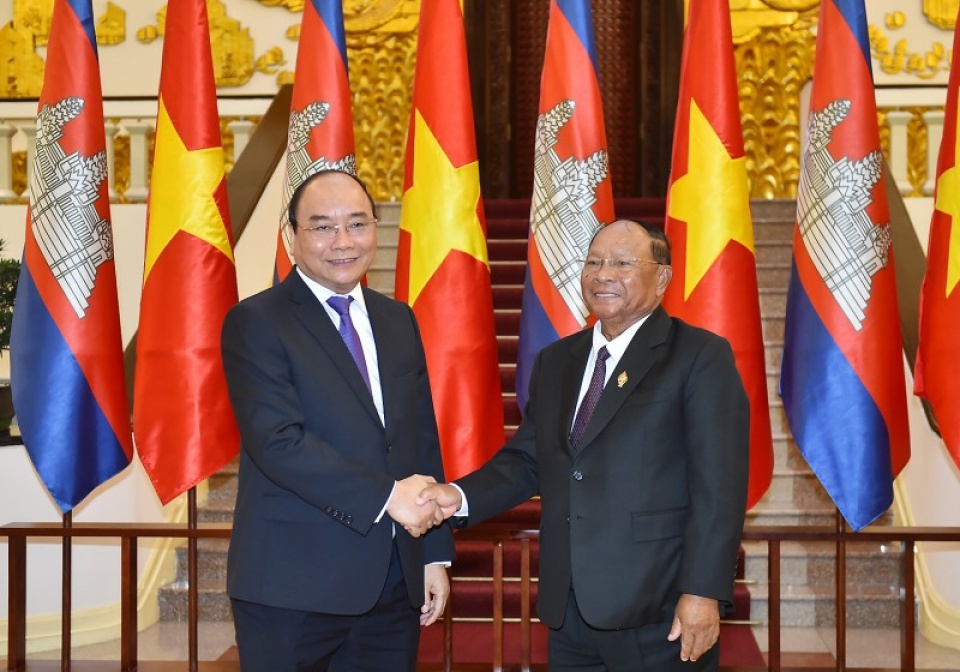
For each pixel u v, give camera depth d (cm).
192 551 371
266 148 609
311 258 260
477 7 882
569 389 273
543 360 284
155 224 366
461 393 369
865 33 347
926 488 467
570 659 270
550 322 367
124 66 749
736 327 351
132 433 414
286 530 255
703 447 252
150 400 361
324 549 254
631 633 255
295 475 244
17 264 486
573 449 263
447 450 367
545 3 888
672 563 253
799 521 504
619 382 260
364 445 254
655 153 879
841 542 356
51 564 448
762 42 771
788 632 464
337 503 245
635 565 251
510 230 739
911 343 486
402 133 793
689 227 356
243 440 253
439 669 372
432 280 371
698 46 360
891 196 577
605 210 367
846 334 340
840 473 339
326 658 263
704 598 244
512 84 896
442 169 373
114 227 639
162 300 363
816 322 344
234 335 257
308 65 375
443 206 372
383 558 257
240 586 255
